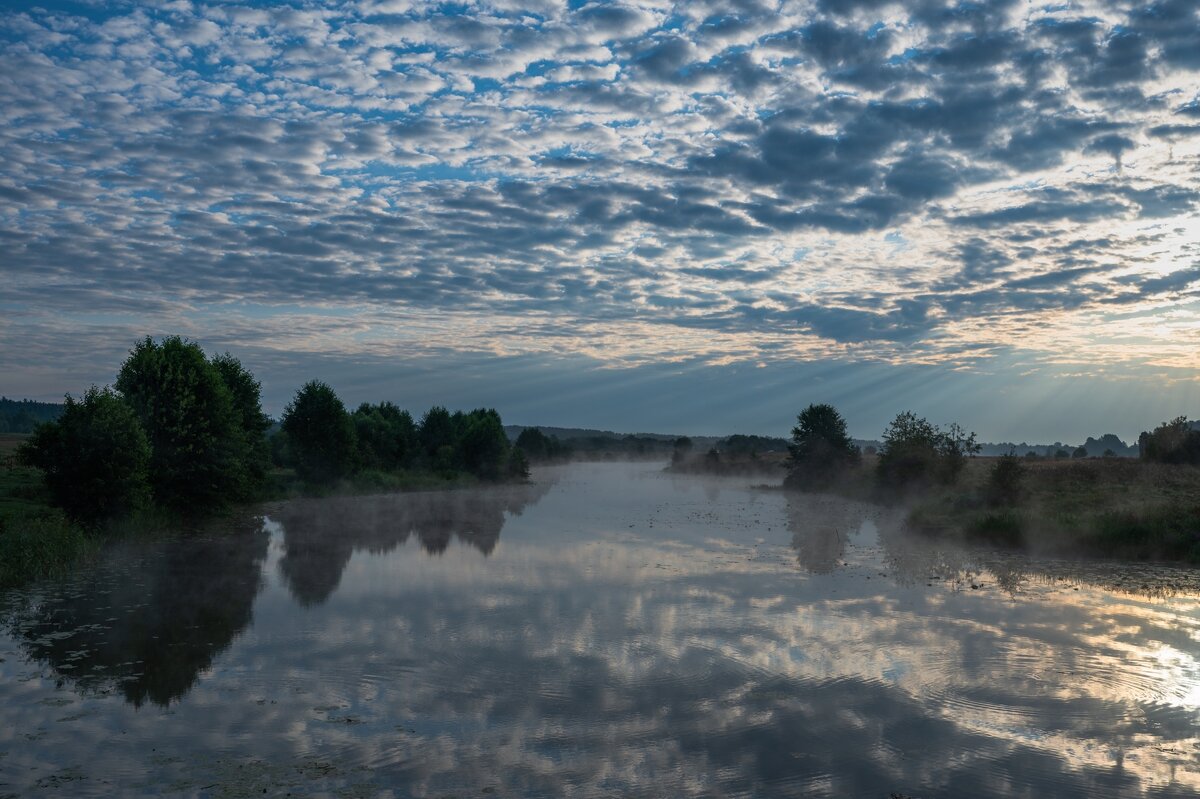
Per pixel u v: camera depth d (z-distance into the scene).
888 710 11.57
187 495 34.62
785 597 19.44
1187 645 14.91
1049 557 25.83
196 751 10.01
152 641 15.41
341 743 10.29
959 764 9.77
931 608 18.12
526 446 123.69
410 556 26.61
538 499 53.31
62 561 23.45
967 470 48.75
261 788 8.92
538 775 9.34
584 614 17.67
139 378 34.25
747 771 9.52
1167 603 18.62
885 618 17.14
